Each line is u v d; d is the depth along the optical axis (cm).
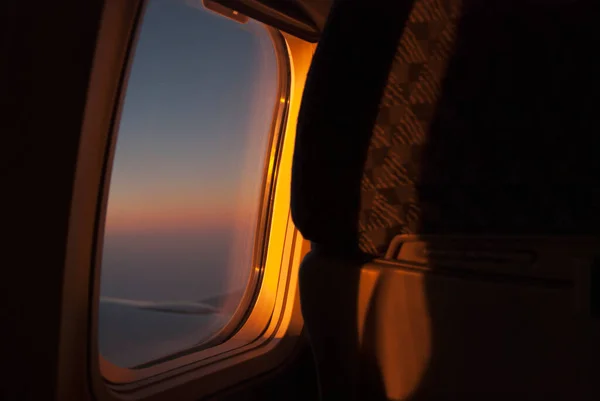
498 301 74
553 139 69
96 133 138
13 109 138
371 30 79
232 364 201
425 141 79
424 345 82
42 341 135
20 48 139
